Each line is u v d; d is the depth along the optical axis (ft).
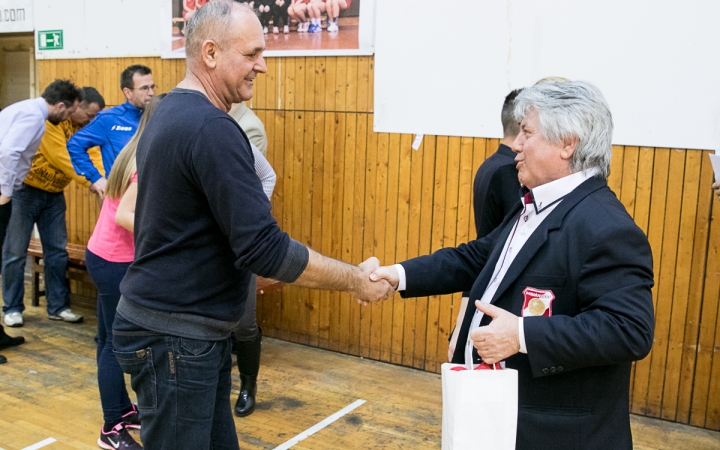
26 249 15.51
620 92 11.14
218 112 5.64
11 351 13.98
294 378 13.00
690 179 10.76
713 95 10.43
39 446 9.98
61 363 13.41
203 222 5.71
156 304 5.74
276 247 5.58
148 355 5.83
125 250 9.34
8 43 19.86
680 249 10.96
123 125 14.55
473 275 6.71
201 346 5.82
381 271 6.59
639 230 4.82
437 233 13.10
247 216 5.46
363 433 10.71
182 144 5.50
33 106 13.50
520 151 5.46
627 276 4.74
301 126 14.48
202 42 5.90
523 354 5.12
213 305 5.86
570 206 5.13
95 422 10.87
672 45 10.62
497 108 12.21
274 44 14.58
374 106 13.52
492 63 12.17
